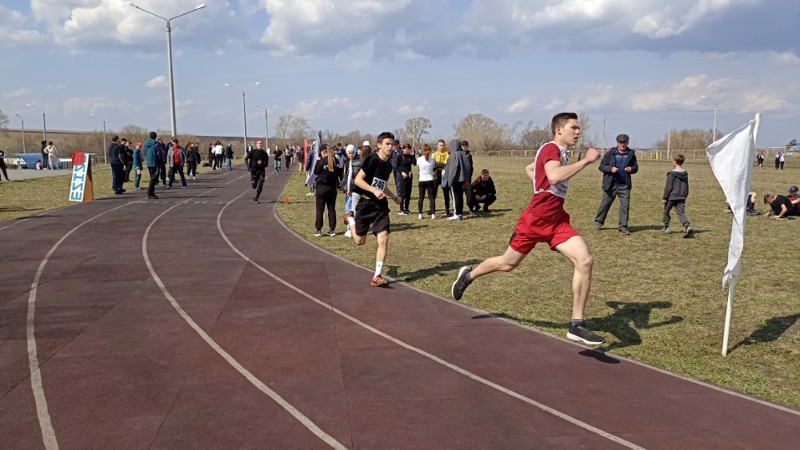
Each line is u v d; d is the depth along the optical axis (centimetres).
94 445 363
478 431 390
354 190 789
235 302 698
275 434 381
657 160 6969
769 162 6494
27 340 557
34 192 1981
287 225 1350
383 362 513
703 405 436
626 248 1061
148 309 664
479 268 614
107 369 488
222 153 4181
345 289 768
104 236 1155
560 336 591
